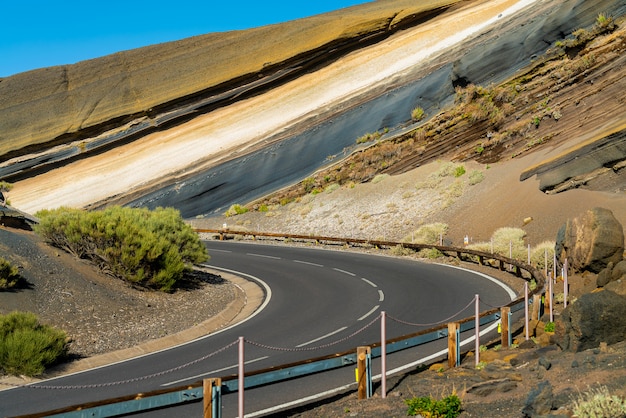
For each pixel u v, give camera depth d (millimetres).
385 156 43656
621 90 31859
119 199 60469
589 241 17266
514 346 12406
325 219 39938
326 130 54750
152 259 20172
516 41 44125
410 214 35562
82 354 13844
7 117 76688
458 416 8391
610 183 25953
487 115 39469
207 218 50156
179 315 18016
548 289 14797
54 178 70812
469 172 36875
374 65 68250
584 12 38969
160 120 74000
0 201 27656
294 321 17016
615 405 6883
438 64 56656
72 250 20656
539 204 27812
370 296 20016
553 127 34625
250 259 30875
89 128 74375
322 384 10969
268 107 69688
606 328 10250
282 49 75375
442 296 19172
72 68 81438
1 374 11922
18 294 16219
